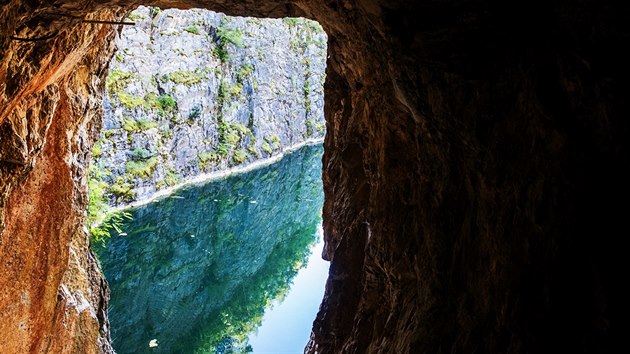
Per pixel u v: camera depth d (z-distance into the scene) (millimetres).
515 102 3693
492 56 3947
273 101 52375
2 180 5629
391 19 4750
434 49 4301
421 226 5805
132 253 27234
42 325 8156
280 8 7910
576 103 3049
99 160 29922
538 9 3381
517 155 3676
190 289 26281
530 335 3420
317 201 44625
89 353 9914
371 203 7754
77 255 10781
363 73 7246
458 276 4832
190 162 38656
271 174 47156
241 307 25125
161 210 33062
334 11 6504
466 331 4473
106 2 5594
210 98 41844
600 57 2842
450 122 4602
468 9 3836
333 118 10250
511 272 3730
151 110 34906
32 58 5289
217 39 43938
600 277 2826
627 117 2682
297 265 31547
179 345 20609
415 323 5488
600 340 2811
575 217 3047
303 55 60000
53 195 8016
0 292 7027
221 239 33062
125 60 33500
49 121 6973
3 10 3982
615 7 2674
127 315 22156
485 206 4266
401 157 6410
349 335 8258
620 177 2770
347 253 8789
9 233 7020
